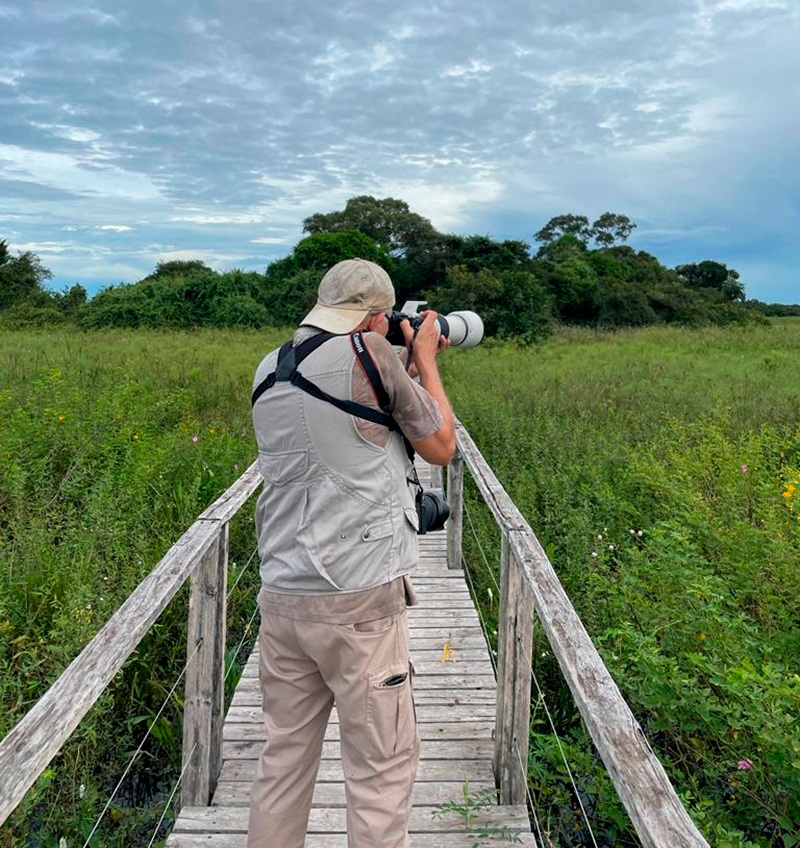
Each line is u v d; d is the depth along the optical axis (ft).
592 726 5.49
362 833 6.70
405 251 142.61
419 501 7.41
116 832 11.14
